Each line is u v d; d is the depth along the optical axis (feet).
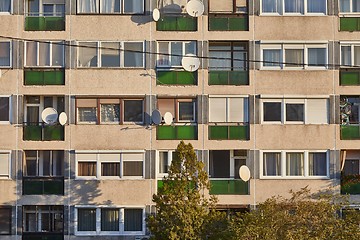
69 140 151.64
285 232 112.98
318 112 153.07
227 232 121.08
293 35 153.07
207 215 127.95
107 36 152.35
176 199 130.21
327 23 153.38
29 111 154.10
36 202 151.23
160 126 151.74
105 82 152.05
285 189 151.64
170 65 152.35
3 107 152.15
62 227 152.05
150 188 151.02
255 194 151.43
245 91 152.25
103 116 152.46
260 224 116.06
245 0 153.69
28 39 152.46
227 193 151.33
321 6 153.99
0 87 151.84
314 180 151.74
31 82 152.15
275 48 153.07
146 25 152.46
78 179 151.33
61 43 152.56
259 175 151.64
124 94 151.74
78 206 150.92
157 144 151.53
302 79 152.87
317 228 113.19
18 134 151.64
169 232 125.39
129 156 151.74
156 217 129.59
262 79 152.56
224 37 152.25
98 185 151.23
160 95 151.74
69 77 151.84
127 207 151.02
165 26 152.46
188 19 152.66
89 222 151.53
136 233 151.23
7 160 151.74
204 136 151.43
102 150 151.53
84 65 152.56
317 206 118.62
